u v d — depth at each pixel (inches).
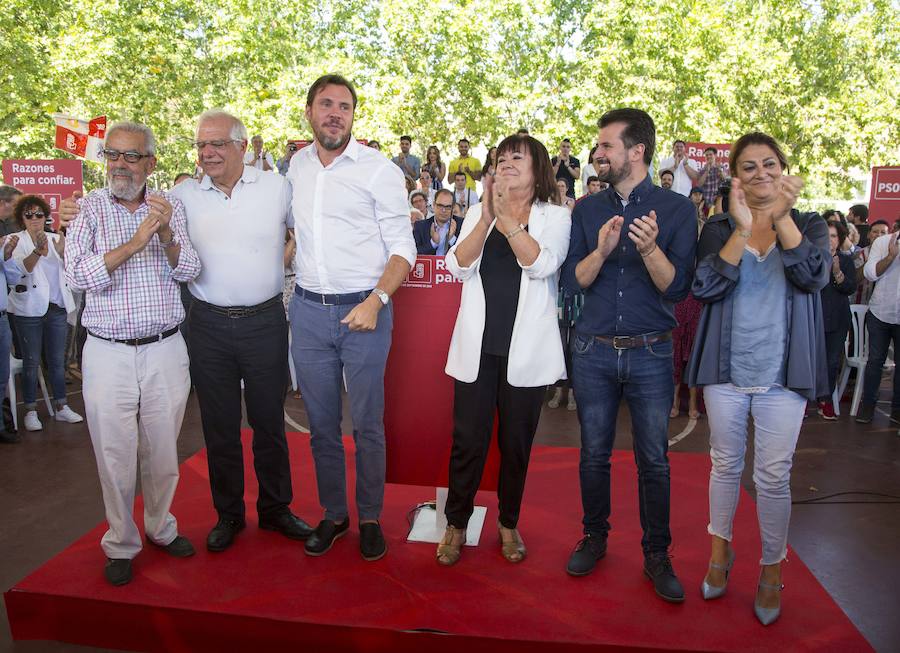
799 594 108.3
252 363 118.8
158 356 111.8
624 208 105.9
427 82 660.7
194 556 118.3
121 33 671.1
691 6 655.8
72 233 106.4
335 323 114.2
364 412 116.3
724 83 641.0
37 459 181.3
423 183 385.7
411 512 134.4
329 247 112.4
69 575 111.4
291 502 136.1
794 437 99.0
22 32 657.0
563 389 234.4
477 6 642.8
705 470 160.2
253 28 703.1
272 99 674.8
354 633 97.7
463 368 110.7
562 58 671.1
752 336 99.0
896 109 673.0
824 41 713.0
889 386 277.0
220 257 115.0
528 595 106.5
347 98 109.0
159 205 104.5
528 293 109.0
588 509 114.5
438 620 99.1
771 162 98.4
